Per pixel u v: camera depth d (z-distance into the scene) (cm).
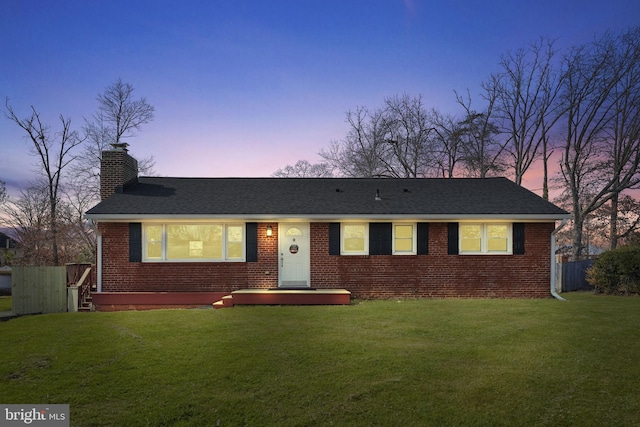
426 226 1552
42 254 3212
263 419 532
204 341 870
